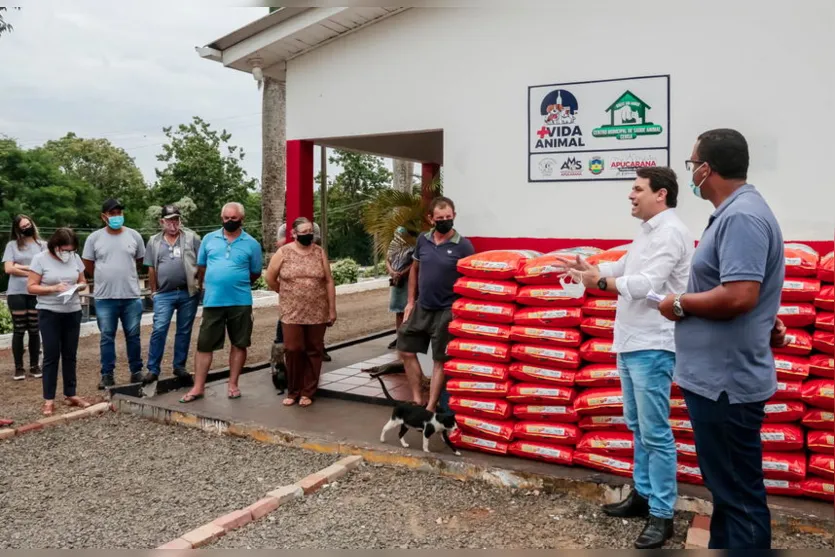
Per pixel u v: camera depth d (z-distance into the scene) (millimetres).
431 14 6320
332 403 6379
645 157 5488
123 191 44312
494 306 4754
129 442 5566
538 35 5840
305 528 3965
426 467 4773
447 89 6309
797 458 3986
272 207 18062
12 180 34250
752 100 5105
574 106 5730
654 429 3684
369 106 6723
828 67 4871
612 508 4070
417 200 7477
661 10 5355
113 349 7285
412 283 5898
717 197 3055
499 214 6117
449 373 4902
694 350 2982
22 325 7828
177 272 7047
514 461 4664
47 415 6254
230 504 4344
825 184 4922
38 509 4297
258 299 15820
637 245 3750
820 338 3971
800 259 4078
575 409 4445
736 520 2912
